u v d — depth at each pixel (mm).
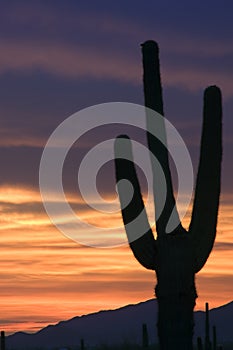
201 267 20750
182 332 20500
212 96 20266
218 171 20344
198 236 20656
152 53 20812
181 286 20516
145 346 41219
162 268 20594
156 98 20766
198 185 20469
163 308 20609
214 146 20219
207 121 20234
